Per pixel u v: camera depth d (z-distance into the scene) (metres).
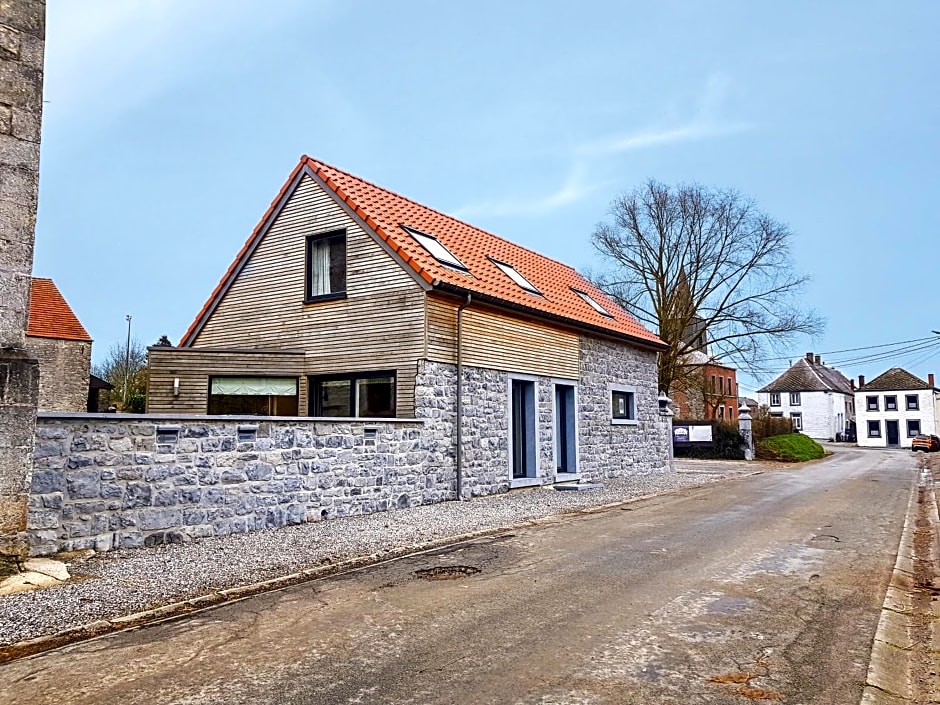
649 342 21.30
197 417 8.95
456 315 13.72
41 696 4.23
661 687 4.31
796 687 4.34
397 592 6.64
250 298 15.31
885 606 6.20
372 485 11.52
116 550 8.05
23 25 7.50
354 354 13.62
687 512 12.46
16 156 7.34
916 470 26.02
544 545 9.09
